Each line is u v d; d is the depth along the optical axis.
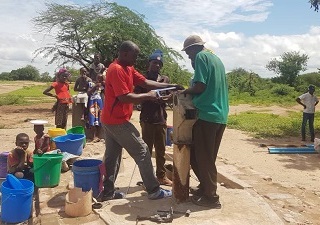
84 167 4.93
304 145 11.39
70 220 4.32
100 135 9.85
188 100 4.52
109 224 4.14
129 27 22.00
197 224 4.13
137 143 4.78
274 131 14.75
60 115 10.09
